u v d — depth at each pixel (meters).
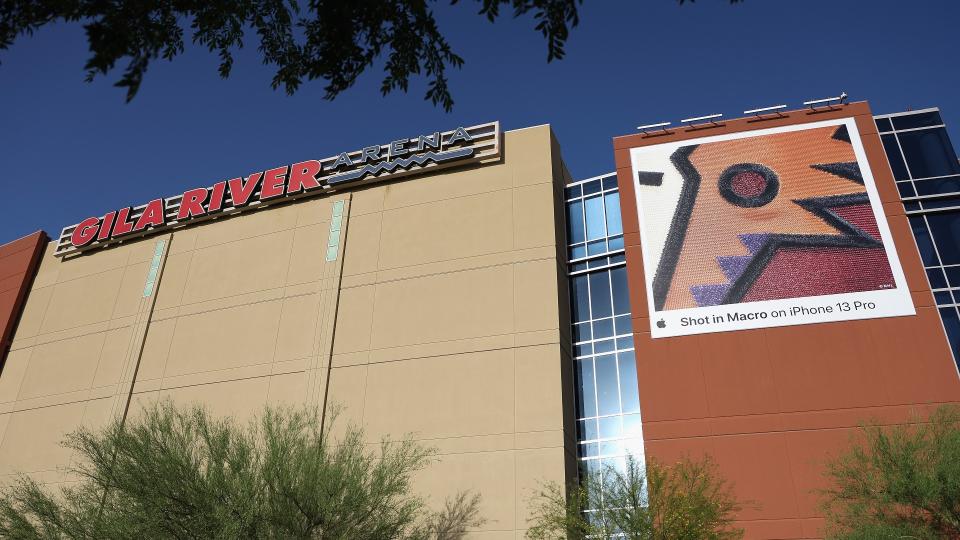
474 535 24.39
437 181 32.78
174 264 36.78
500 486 24.92
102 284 38.56
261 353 31.50
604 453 25.84
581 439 26.53
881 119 28.42
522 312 28.02
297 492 20.05
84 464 31.95
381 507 21.58
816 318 24.83
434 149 33.53
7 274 42.41
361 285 31.31
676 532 19.77
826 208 26.80
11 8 5.25
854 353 23.91
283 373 30.41
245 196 36.12
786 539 21.61
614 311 28.53
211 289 34.78
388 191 33.53
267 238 34.91
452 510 25.08
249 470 21.08
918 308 24.19
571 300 29.70
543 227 29.67
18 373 38.00
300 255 33.47
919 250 25.42
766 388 24.09
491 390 26.83
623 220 28.98
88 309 38.06
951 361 23.05
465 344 28.14
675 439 24.11
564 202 32.28
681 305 26.42
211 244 36.38
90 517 20.06
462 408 26.86
